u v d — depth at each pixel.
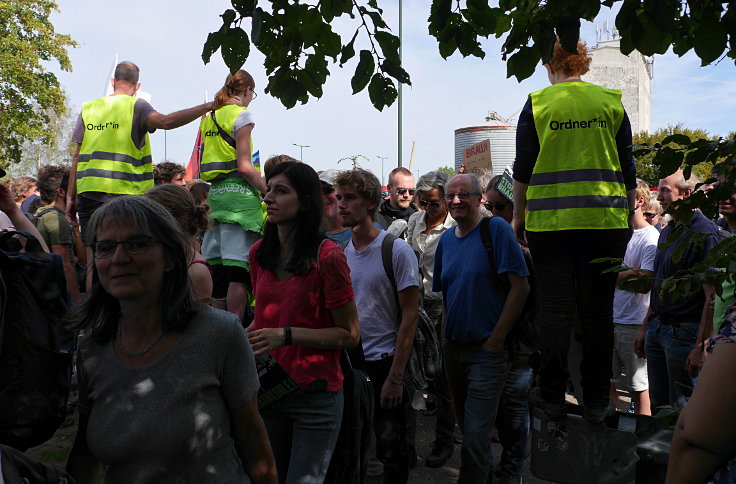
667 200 4.69
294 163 2.94
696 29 2.16
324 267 2.88
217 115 5.00
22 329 2.25
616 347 5.62
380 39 2.67
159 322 1.95
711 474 1.44
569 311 3.45
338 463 3.02
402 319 3.72
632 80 48.84
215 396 1.97
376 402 3.83
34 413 2.26
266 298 2.98
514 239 3.77
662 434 3.33
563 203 3.41
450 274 3.93
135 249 1.87
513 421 4.16
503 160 12.94
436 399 4.86
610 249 3.38
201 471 1.94
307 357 2.89
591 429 3.45
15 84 30.28
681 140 2.32
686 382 4.18
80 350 2.01
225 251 4.97
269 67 2.74
